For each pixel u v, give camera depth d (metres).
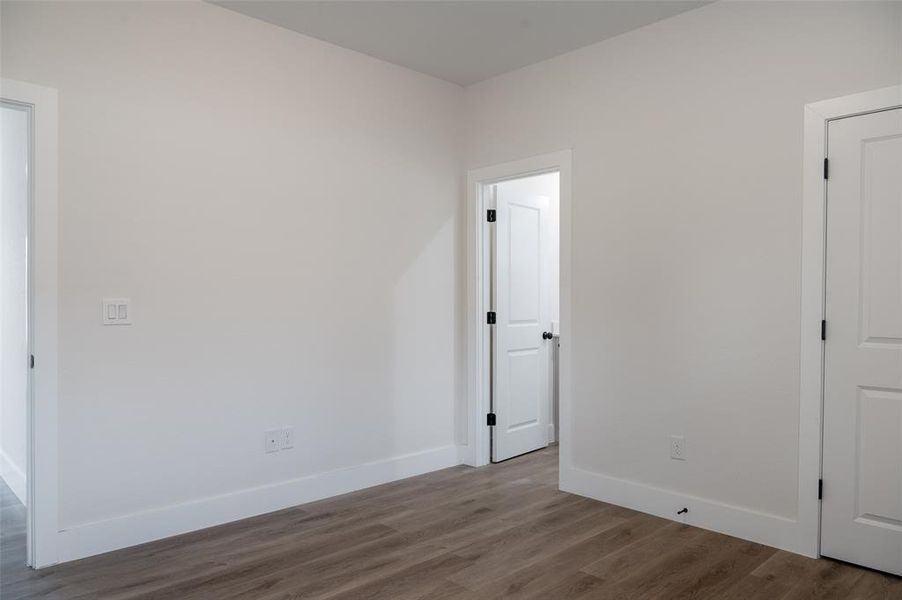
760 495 3.00
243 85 3.35
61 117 2.76
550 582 2.58
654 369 3.41
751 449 3.03
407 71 4.15
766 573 2.66
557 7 3.25
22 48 2.66
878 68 2.67
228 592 2.48
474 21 3.42
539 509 3.49
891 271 2.64
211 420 3.22
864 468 2.71
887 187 2.65
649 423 3.43
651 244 3.43
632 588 2.52
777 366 2.95
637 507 3.46
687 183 3.28
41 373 2.69
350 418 3.83
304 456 3.60
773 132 2.97
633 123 3.52
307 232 3.62
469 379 4.44
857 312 2.72
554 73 3.92
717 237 3.16
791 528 2.89
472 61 4.00
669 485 3.35
